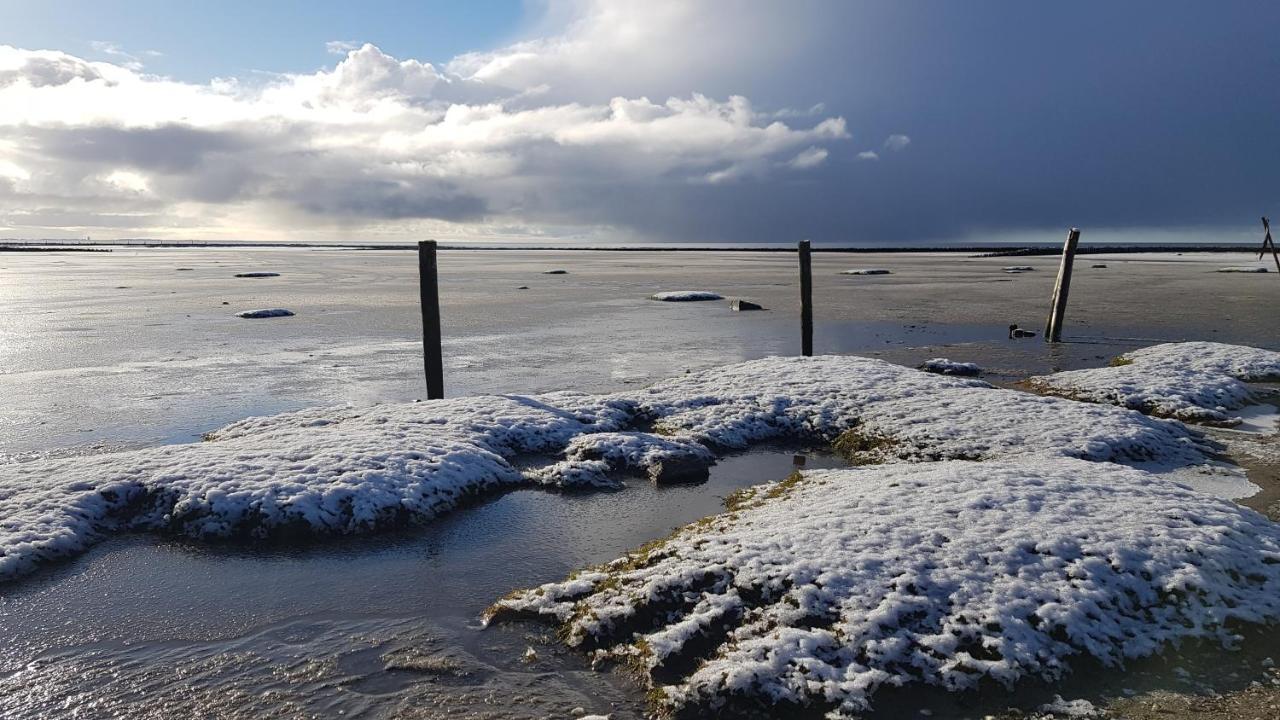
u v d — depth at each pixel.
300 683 6.32
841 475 10.50
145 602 7.80
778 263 105.62
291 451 11.32
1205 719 5.55
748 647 6.22
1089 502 8.46
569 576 8.20
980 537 7.58
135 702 6.09
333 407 15.09
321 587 8.12
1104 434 12.14
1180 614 6.61
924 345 24.80
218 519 9.41
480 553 8.99
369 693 6.16
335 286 55.78
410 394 17.72
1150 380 16.31
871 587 6.81
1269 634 6.45
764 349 24.30
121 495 10.03
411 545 9.21
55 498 9.77
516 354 23.45
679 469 11.67
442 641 6.95
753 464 12.45
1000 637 6.23
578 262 115.19
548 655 6.65
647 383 18.88
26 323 31.59
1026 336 26.31
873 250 186.00
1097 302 38.03
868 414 14.02
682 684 6.04
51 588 8.09
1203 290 44.69
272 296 46.09
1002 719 5.61
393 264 105.25
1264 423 13.90
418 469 10.74
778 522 8.46
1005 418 13.20
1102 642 6.29
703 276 69.50
